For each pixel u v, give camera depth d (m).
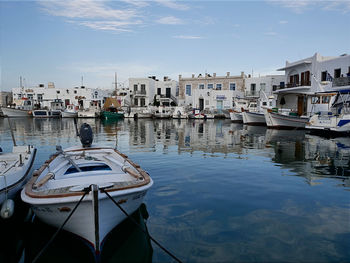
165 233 5.48
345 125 21.05
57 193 4.84
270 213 6.41
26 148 8.69
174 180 9.05
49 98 61.06
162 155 13.45
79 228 4.88
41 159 12.43
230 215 6.29
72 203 4.67
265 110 29.50
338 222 5.97
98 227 4.61
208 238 5.29
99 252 4.60
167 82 60.41
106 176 6.46
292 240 5.22
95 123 38.53
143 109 53.03
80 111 51.03
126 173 6.71
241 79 51.69
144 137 21.44
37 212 5.19
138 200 5.61
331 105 25.11
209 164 11.41
